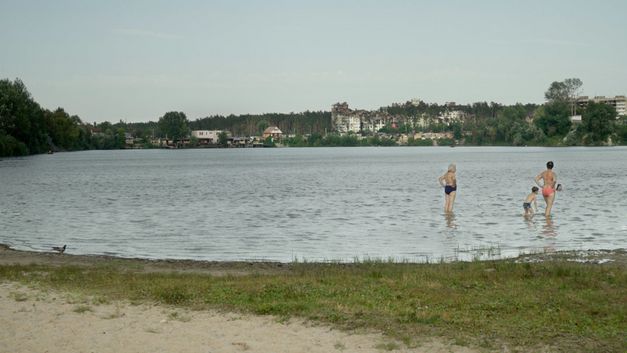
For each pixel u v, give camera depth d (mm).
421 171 71938
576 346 8594
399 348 8648
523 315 10070
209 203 35469
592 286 12016
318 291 12023
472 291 11812
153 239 22016
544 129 181250
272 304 10992
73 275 14344
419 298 11297
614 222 24797
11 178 62250
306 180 57219
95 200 38000
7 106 125562
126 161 114875
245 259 18031
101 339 9188
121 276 14195
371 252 18781
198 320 10203
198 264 16594
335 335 9266
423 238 21375
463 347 8656
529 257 16625
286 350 8609
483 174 61500
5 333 9500
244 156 152625
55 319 10297
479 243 20156
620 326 9359
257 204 34531
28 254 18797
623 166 71875
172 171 77875
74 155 152250
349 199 36938
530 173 62500
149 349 8719
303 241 21172
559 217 26531
